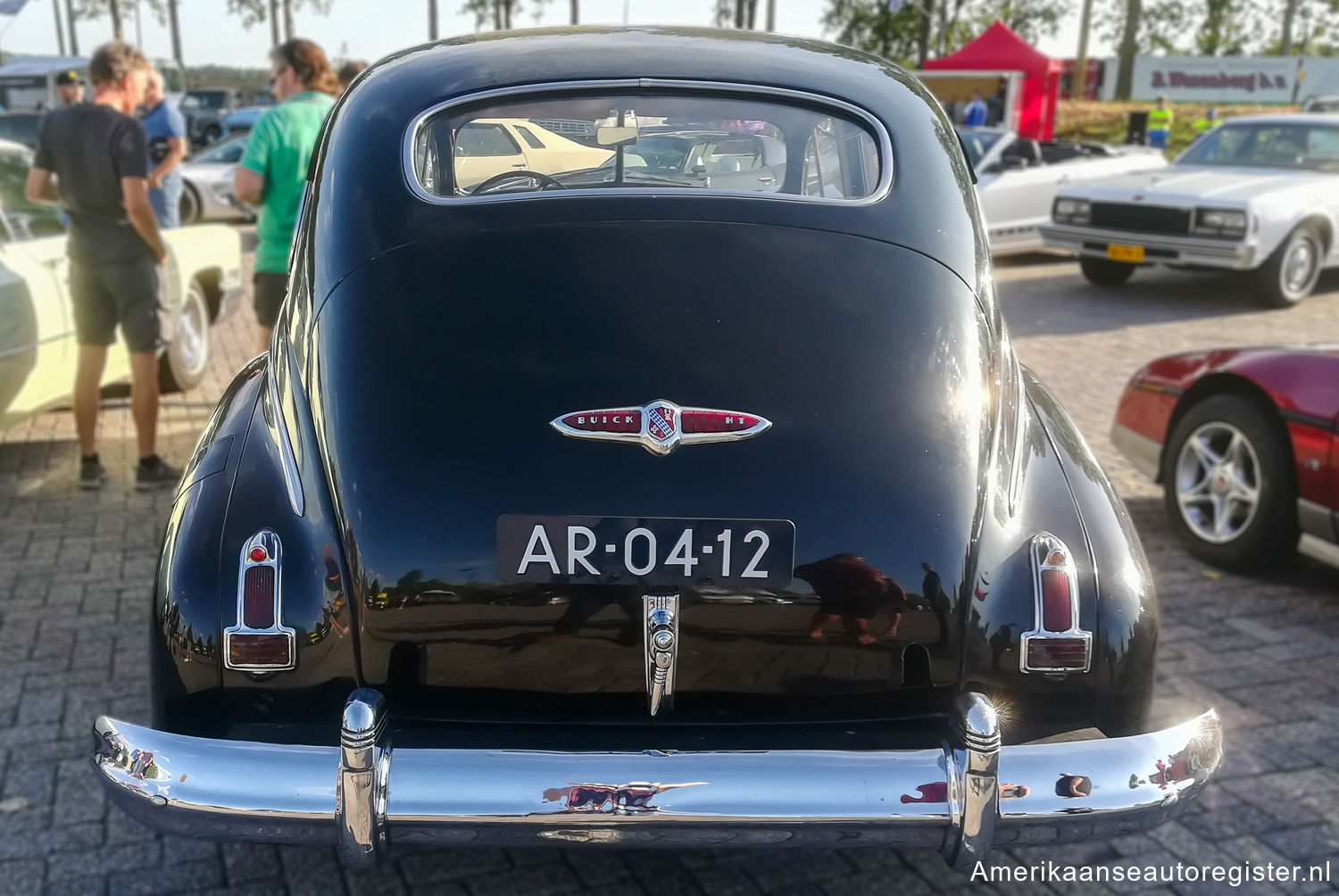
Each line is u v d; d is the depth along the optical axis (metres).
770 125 2.74
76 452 5.78
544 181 2.79
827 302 2.37
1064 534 2.36
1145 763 2.14
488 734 2.20
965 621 2.23
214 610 2.21
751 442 2.21
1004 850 2.88
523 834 2.04
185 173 14.59
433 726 2.23
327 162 2.66
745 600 2.19
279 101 5.43
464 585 2.17
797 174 2.77
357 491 2.20
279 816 2.05
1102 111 37.19
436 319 2.32
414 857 2.81
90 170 4.80
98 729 2.16
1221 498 4.52
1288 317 9.91
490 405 2.23
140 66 5.02
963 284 2.48
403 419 2.23
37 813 2.89
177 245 6.33
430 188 2.60
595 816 2.03
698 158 2.81
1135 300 10.77
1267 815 3.00
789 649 2.21
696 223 2.45
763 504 2.19
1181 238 10.04
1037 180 12.03
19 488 5.24
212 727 2.26
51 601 4.10
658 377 2.25
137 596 4.16
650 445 2.19
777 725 2.26
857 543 2.20
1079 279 12.02
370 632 2.19
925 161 2.65
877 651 2.22
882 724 2.28
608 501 2.17
